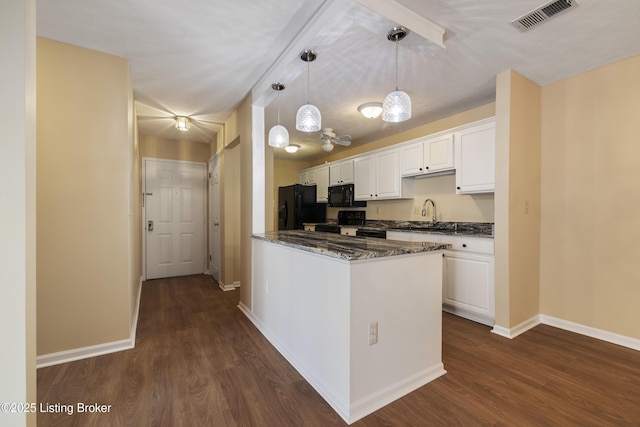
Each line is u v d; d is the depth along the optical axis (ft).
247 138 10.40
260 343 8.05
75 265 7.19
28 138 3.40
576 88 8.70
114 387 5.97
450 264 10.19
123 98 7.75
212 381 6.21
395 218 15.01
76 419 5.04
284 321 7.47
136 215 11.94
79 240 7.24
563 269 8.99
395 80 8.99
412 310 6.01
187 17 6.17
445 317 10.03
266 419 5.08
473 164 10.18
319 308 5.96
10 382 3.26
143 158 15.62
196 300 12.01
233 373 6.52
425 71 8.47
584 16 6.08
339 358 5.33
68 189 7.13
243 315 10.25
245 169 10.66
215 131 14.87
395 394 5.68
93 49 7.39
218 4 5.79
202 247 17.29
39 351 6.81
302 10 5.99
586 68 8.32
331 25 5.90
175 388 5.95
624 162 7.83
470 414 5.19
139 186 14.61
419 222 13.64
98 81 7.47
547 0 5.63
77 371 6.56
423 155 12.15
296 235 9.15
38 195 6.85
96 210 7.43
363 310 5.28
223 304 11.49
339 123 13.42
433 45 6.48
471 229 11.55
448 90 9.75
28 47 3.41
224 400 5.57
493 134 9.59
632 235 7.72
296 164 22.07
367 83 9.23
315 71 8.43
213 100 10.77
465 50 7.39
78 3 5.71
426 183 13.33
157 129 14.44
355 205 17.17
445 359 7.11
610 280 8.09
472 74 8.65
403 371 5.86
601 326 8.25
